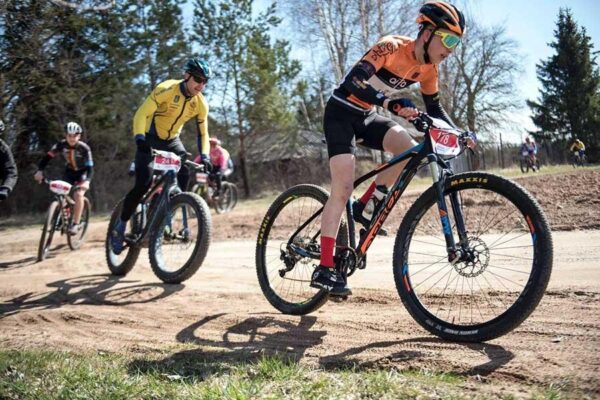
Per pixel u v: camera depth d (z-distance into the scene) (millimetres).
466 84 26891
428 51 2996
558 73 42375
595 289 3363
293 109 24344
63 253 7852
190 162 5414
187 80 5273
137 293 4660
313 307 3531
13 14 10625
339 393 2170
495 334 2625
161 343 3234
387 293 3861
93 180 21672
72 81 19172
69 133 7461
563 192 7992
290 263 3662
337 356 2756
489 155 27328
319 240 3549
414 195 9688
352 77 2998
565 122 42469
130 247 5453
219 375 2529
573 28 41906
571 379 2158
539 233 2549
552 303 3197
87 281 5387
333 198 3158
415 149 3066
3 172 4445
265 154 25656
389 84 3172
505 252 4863
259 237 3955
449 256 2836
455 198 2898
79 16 15086
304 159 25297
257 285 4637
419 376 2338
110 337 3455
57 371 2697
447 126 2969
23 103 17438
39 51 12922
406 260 3039
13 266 7004
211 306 4035
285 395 2197
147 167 5223
